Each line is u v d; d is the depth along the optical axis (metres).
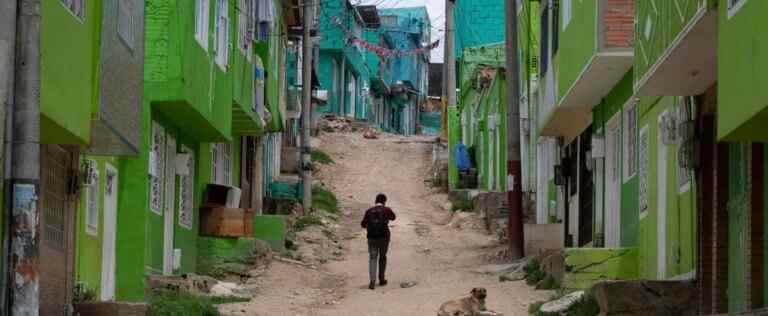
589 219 23.75
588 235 23.84
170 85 18.95
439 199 38.25
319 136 49.81
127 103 14.87
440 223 33.56
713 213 15.42
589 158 23.50
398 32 73.50
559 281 19.89
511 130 25.77
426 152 47.72
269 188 34.12
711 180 15.64
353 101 63.06
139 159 19.16
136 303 15.55
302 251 26.97
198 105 19.98
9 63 10.53
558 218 28.02
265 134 32.62
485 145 39.25
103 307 15.30
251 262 23.92
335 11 58.25
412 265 25.41
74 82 12.72
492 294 20.27
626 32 18.33
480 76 39.50
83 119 13.07
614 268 19.34
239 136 28.84
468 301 17.70
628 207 20.23
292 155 41.06
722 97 11.61
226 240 23.92
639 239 19.22
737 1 11.12
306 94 33.59
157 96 19.00
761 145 13.77
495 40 54.44
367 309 19.42
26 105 10.60
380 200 22.69
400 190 40.53
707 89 15.17
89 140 13.40
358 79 64.38
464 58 47.25
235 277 23.33
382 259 22.44
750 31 10.73
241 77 23.89
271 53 28.11
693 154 15.65
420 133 79.81
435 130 82.88
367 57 66.75
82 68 13.00
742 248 14.41
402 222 33.31
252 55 25.38
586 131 23.95
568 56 21.00
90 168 15.75
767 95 10.26
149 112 19.09
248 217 24.80
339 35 57.94
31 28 10.64
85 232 16.91
